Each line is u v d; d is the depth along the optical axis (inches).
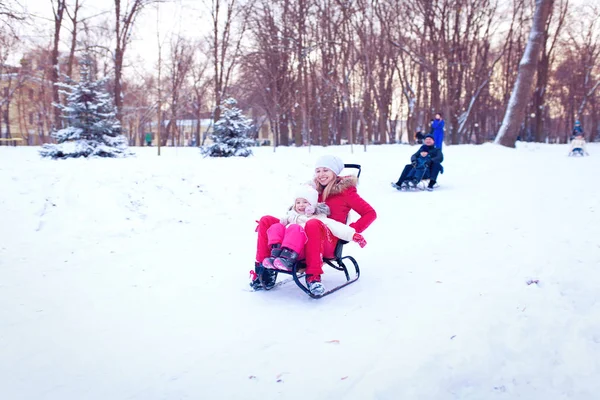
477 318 133.4
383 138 1268.5
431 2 1080.2
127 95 1330.0
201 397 98.1
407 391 99.7
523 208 284.0
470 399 98.7
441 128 623.2
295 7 1060.5
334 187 172.2
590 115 2006.6
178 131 1811.0
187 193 314.7
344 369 108.6
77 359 114.9
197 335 128.3
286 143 1245.1
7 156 442.9
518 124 890.1
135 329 132.4
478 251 201.5
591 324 129.3
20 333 129.4
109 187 287.7
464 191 386.3
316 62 1113.4
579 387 103.3
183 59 1261.1
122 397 98.4
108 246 227.0
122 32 882.8
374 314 140.6
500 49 1499.8
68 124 482.0
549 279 160.2
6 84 1494.8
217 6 988.6
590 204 274.4
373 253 214.8
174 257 212.1
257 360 113.5
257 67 1075.9
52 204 259.9
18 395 98.9
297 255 150.9
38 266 192.9
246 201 329.7
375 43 1074.7
